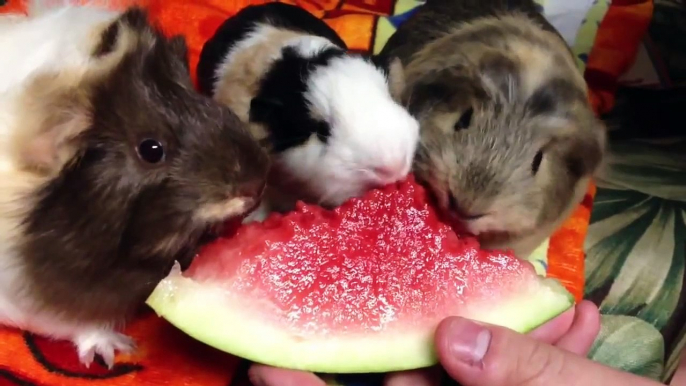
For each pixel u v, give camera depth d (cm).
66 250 31
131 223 31
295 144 38
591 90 57
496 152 36
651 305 45
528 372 28
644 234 49
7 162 31
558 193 40
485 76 38
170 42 35
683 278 47
